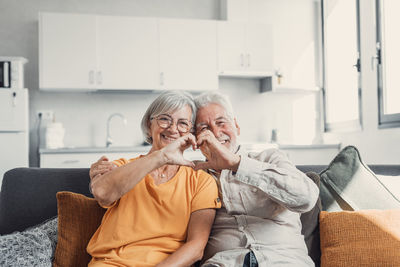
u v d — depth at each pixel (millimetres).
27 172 1721
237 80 4844
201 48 4371
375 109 3906
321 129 5023
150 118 1569
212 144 1343
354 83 4402
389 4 3697
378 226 1479
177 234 1398
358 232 1479
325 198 1667
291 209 1339
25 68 4344
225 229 1463
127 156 3977
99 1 4539
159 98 1557
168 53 4277
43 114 4355
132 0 4617
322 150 4488
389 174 1818
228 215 1480
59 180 1708
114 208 1447
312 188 1317
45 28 4004
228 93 4816
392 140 3643
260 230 1402
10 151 3787
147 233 1369
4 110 3781
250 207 1437
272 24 4789
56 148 3830
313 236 1580
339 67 4703
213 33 4410
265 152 1573
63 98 4410
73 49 4062
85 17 4086
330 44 4895
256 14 4832
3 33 4320
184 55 4324
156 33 4254
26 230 1498
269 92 4898
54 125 4133
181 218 1416
